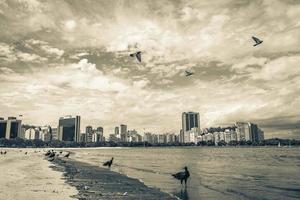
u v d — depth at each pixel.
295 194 29.78
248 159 121.06
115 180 35.09
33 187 27.38
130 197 23.56
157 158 124.50
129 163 83.56
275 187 34.97
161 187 31.58
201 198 25.64
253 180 42.59
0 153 134.25
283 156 156.62
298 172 57.66
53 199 21.52
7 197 22.14
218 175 50.16
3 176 36.81
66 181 32.69
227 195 27.88
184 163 87.31
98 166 62.47
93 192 25.28
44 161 73.69
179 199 23.91
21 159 82.06
